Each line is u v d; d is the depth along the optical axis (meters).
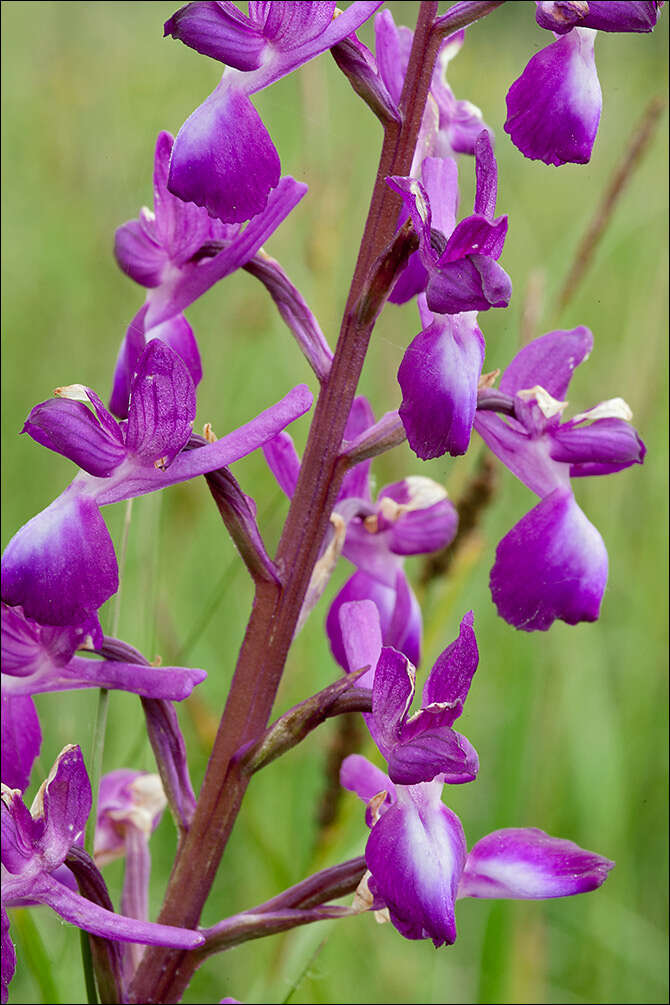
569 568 0.28
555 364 0.28
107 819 0.29
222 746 0.27
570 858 0.27
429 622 0.33
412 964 0.33
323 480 0.27
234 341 0.42
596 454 0.28
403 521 0.30
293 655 0.35
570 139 0.27
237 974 0.33
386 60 0.28
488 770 0.36
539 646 0.34
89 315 0.47
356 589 0.30
